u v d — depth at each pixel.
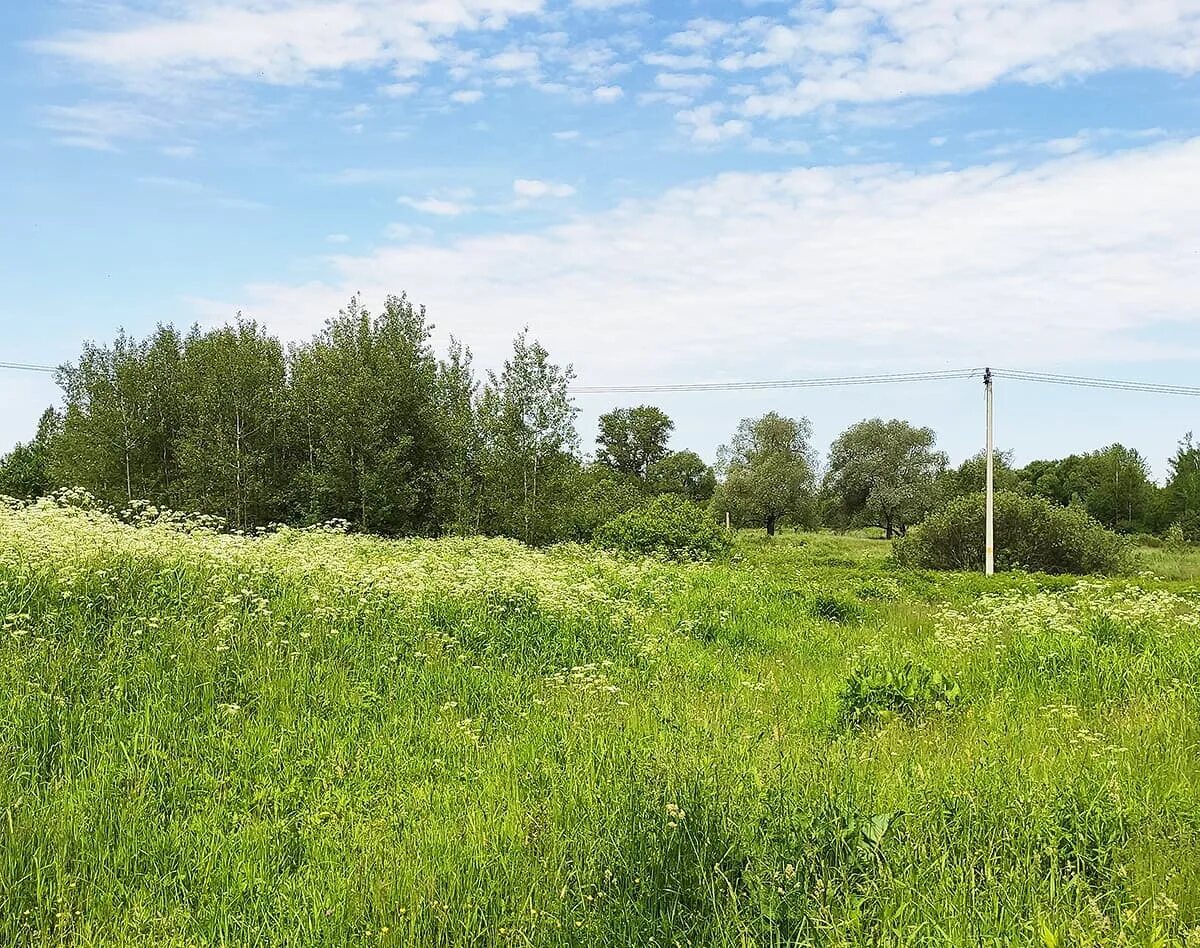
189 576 10.43
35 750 6.55
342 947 4.31
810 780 5.79
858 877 4.70
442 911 4.54
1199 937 4.04
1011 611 13.23
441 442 32.75
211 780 6.44
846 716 8.32
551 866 4.94
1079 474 81.12
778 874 4.55
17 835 5.20
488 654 10.11
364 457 31.55
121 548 10.51
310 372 32.78
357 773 6.75
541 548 28.64
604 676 9.42
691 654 11.28
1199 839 5.23
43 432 45.41
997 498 33.25
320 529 26.83
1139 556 35.62
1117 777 6.07
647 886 4.58
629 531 28.50
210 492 30.55
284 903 4.82
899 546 35.38
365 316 33.03
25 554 9.92
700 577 17.67
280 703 7.95
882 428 75.31
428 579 11.94
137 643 8.56
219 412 31.70
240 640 8.95
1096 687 9.37
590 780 6.03
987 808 5.45
